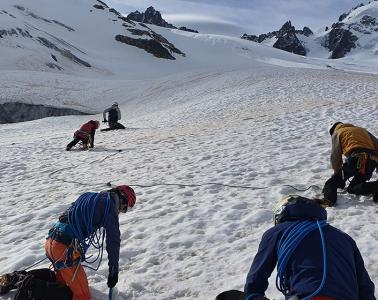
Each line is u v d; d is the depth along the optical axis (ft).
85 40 419.74
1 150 62.64
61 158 52.70
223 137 51.26
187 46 534.37
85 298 16.14
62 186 38.37
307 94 94.48
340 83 104.63
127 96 165.78
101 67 334.03
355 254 10.68
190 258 20.53
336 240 10.34
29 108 160.56
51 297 15.56
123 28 460.55
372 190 25.11
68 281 15.93
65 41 377.09
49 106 159.84
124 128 78.18
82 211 15.78
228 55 531.50
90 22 458.50
